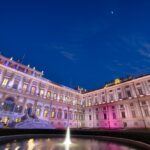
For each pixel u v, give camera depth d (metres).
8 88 44.09
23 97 47.56
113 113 54.94
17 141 17.77
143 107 46.59
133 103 49.69
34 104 49.91
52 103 56.16
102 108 59.84
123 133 17.81
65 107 61.12
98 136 22.83
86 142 17.77
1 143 15.62
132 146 13.63
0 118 39.41
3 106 41.53
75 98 69.06
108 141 18.88
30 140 19.31
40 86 54.88
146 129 39.88
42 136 25.53
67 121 59.41
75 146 14.15
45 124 39.34
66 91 65.56
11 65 49.97
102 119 57.78
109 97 60.03
